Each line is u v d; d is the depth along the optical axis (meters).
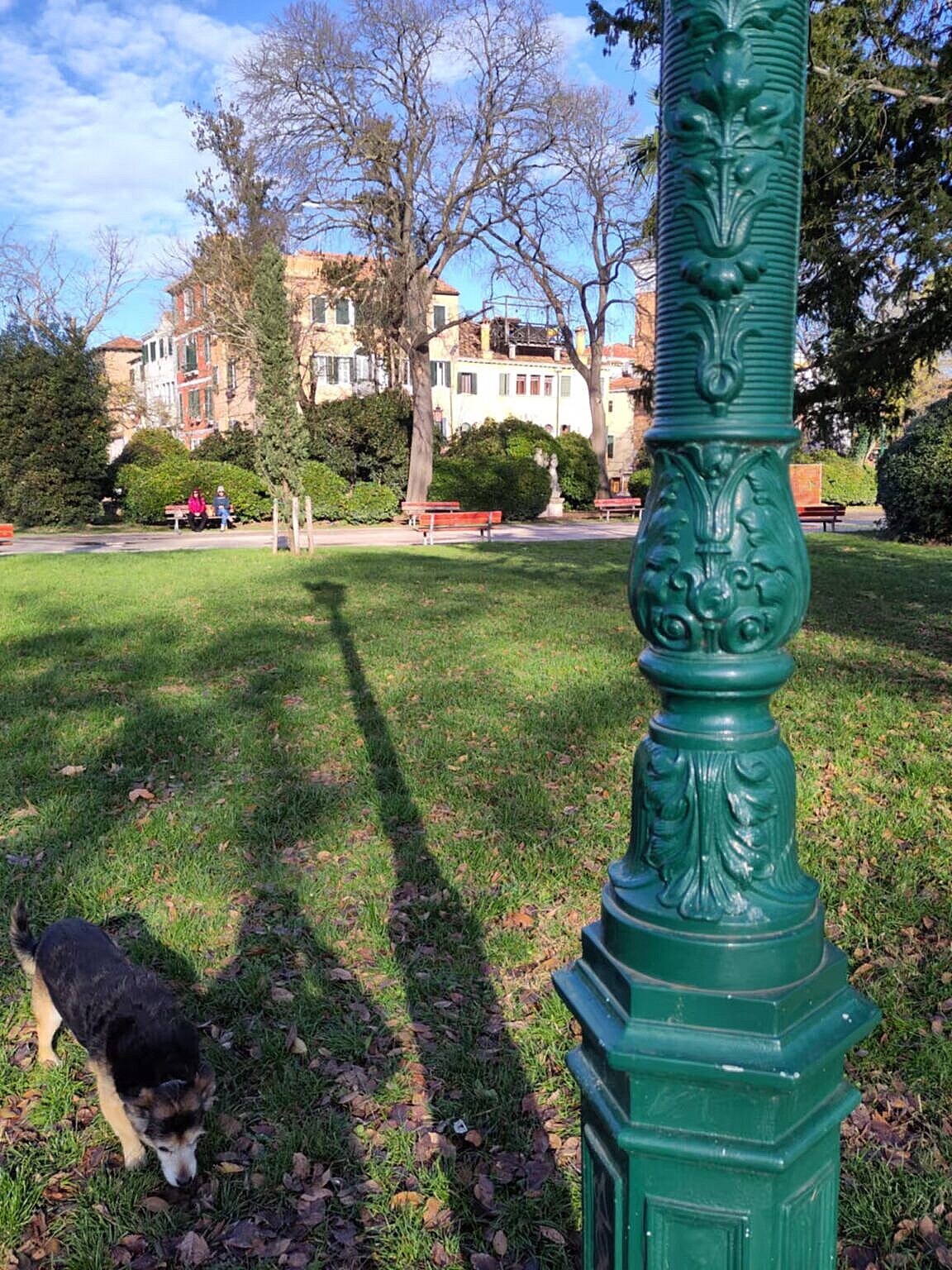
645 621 1.37
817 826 4.89
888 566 15.89
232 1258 2.50
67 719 6.88
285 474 19.30
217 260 32.34
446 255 31.28
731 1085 1.24
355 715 6.97
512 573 15.95
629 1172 1.35
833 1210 1.45
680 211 1.29
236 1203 2.67
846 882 4.27
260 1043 3.30
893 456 20.64
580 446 40.06
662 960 1.31
